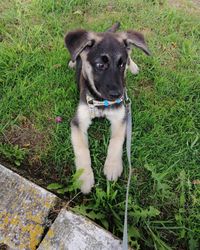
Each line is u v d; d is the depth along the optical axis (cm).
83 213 52
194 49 80
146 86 74
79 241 49
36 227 50
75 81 71
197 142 66
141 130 66
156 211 53
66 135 64
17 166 60
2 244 50
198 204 58
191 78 75
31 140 64
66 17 84
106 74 57
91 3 88
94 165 61
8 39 77
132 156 62
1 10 83
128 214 54
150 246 53
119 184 59
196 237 55
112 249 49
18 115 65
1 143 62
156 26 85
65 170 60
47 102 67
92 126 66
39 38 77
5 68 72
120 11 88
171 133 66
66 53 75
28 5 84
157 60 77
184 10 91
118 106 60
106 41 57
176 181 61
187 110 69
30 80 71
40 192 53
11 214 51
